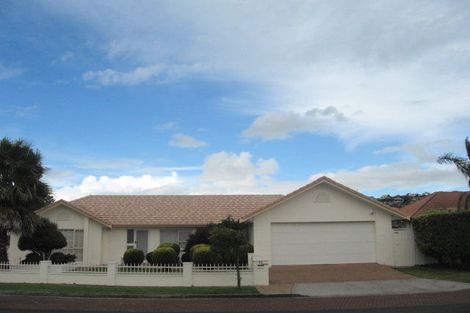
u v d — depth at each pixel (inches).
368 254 1071.0
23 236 984.9
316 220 1070.4
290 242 1064.2
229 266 830.5
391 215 1083.9
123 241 1193.4
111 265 836.6
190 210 1274.6
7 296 718.5
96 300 683.4
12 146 946.1
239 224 1063.0
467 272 940.6
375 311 559.5
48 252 1021.2
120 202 1323.8
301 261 1058.1
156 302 666.2
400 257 1067.9
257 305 630.5
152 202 1333.7
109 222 1175.6
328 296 706.2
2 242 1006.4
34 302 658.2
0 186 911.7
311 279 883.4
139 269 835.4
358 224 1079.6
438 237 989.8
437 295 684.1
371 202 1074.7
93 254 1147.9
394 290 747.4
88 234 1144.2
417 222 1059.3
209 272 823.7
